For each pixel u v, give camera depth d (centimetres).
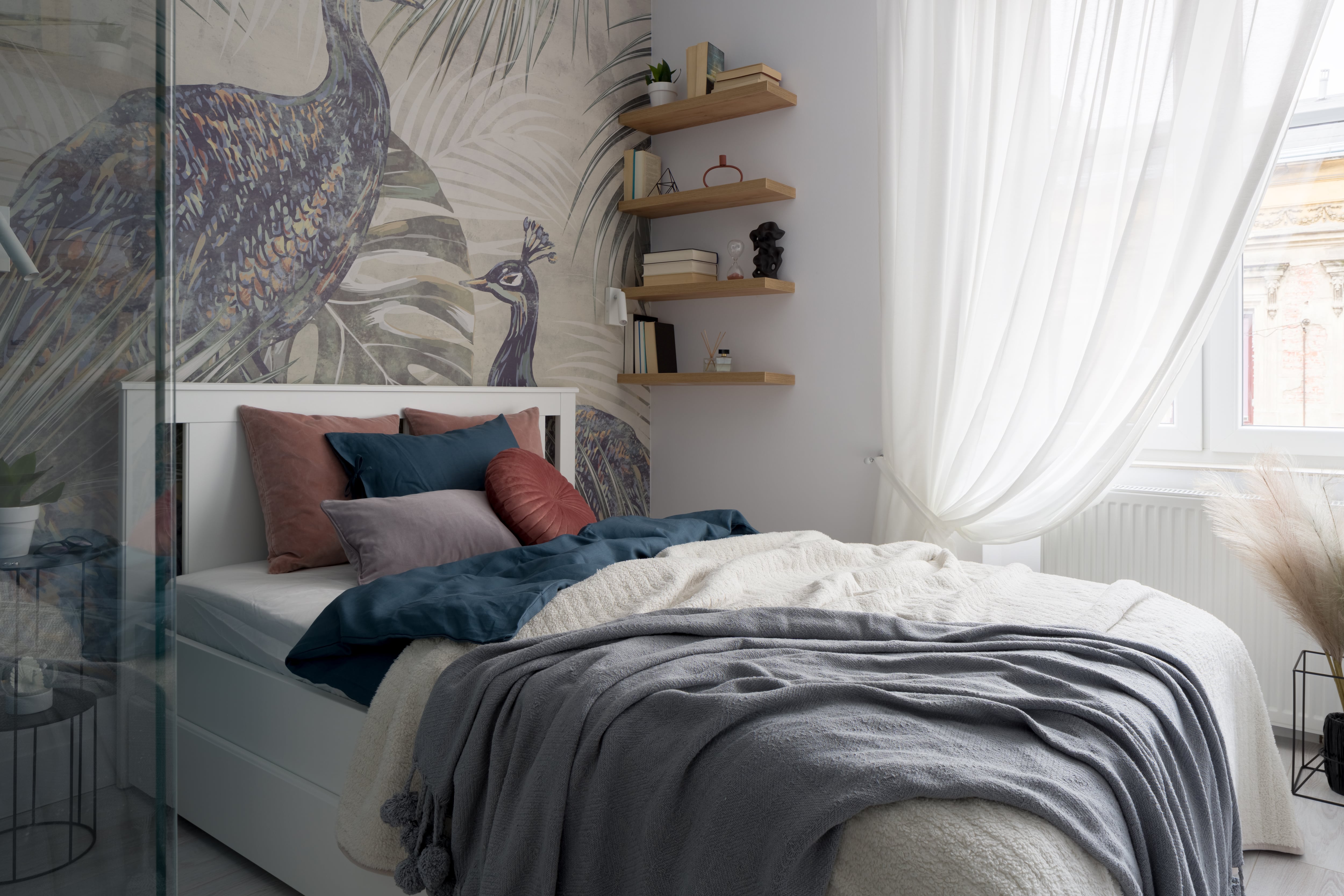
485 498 241
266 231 246
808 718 119
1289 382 270
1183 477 280
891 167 300
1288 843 194
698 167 365
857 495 329
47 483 74
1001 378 280
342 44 263
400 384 283
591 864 121
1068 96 265
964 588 196
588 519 256
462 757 136
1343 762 224
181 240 228
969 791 102
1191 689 143
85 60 75
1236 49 239
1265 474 227
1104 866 100
